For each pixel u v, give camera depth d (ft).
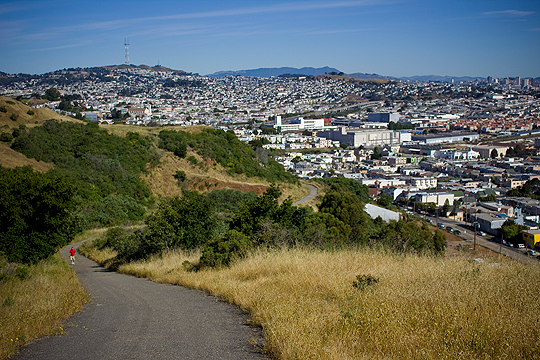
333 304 23.18
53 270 51.55
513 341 16.33
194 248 62.54
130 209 129.29
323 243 46.55
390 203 237.25
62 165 138.62
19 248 51.37
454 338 16.87
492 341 16.43
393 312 19.48
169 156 167.43
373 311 19.83
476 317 18.37
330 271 29.63
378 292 22.95
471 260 30.58
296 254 37.04
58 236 55.47
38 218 53.26
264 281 31.19
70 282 43.21
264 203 56.18
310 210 82.58
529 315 18.47
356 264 31.73
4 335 20.61
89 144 155.94
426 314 19.12
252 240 48.19
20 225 51.19
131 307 29.78
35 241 52.49
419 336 17.16
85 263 78.38
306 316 20.67
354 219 107.24
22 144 136.36
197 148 175.52
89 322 25.32
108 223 119.55
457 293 21.42
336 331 18.57
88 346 19.99
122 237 76.28
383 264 31.19
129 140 168.55
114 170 147.02
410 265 30.17
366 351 16.69
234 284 32.12
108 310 29.12
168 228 62.03
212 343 19.83
